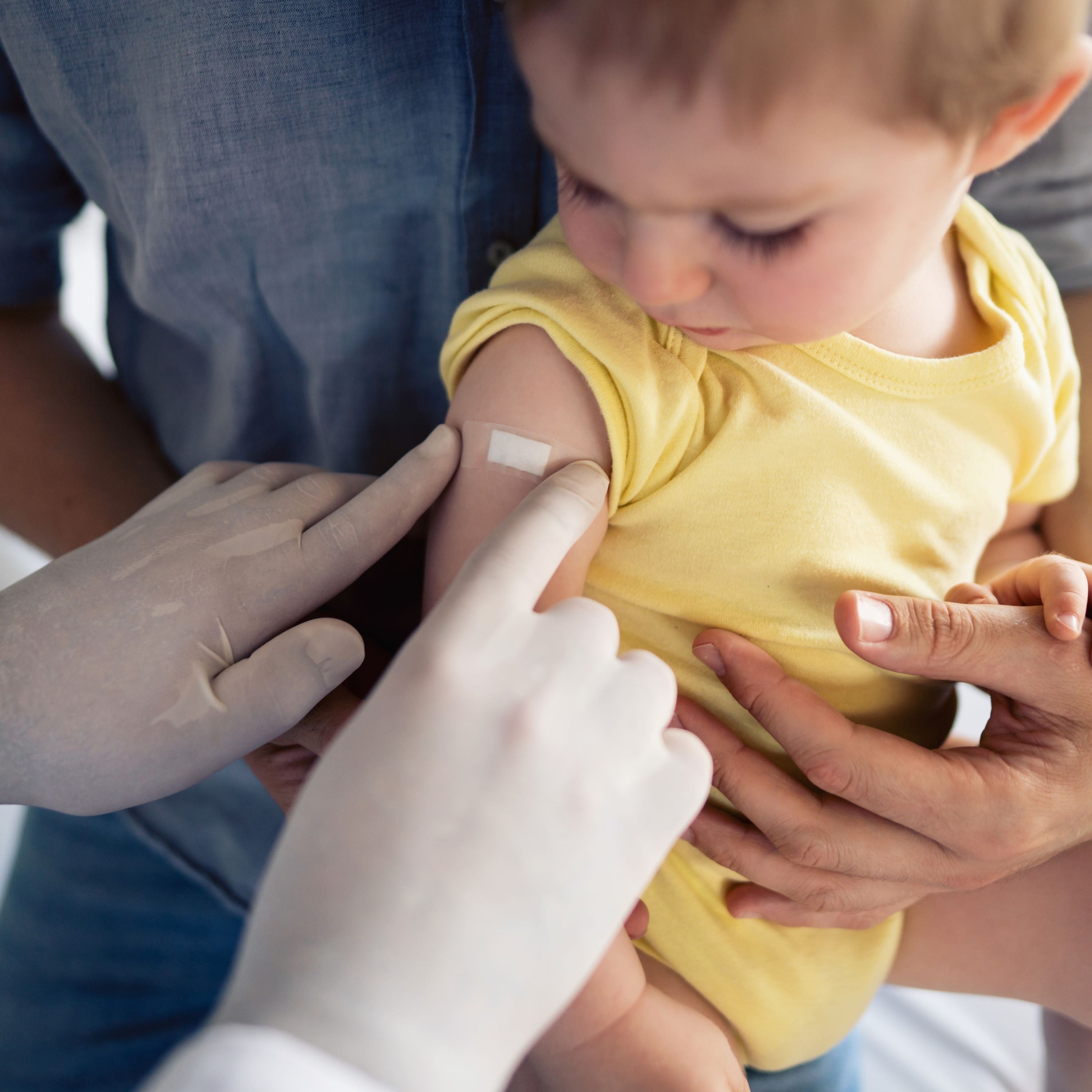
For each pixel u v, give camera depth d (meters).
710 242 0.53
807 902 0.76
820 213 0.51
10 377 1.02
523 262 0.70
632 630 0.75
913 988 0.98
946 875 0.74
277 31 0.69
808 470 0.68
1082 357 0.99
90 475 1.02
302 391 0.94
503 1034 0.43
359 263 0.82
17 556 1.67
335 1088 0.37
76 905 1.19
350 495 0.74
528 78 0.51
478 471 0.67
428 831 0.45
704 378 0.67
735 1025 0.85
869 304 0.57
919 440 0.71
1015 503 0.96
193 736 0.64
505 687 0.50
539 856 0.46
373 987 0.41
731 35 0.44
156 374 1.02
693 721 0.73
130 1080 1.15
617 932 0.70
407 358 0.90
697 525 0.70
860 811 0.73
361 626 0.92
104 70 0.72
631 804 0.50
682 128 0.47
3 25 0.72
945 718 0.87
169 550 0.68
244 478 0.75
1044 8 0.48
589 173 0.52
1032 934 0.90
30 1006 1.18
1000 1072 1.34
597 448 0.66
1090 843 0.86
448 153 0.77
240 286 0.83
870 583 0.72
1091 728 0.71
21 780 0.64
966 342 0.75
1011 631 0.69
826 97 0.46
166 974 1.18
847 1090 1.09
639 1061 0.69
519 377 0.66
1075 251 0.99
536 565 0.56
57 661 0.63
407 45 0.72
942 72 0.47
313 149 0.75
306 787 0.49
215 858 1.12
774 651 0.74
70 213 0.98
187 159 0.74
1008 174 0.94
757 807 0.71
